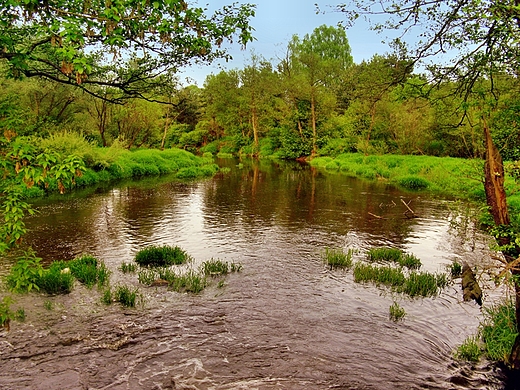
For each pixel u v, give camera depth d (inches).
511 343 268.2
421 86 260.4
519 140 256.2
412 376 249.0
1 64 488.1
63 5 189.5
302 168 1672.0
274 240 553.9
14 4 160.4
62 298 342.6
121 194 916.0
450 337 297.4
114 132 1660.9
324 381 241.8
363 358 266.8
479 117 248.7
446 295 370.3
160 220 667.4
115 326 299.4
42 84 1092.5
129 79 269.4
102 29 174.7
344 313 331.3
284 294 366.6
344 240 557.6
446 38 234.2
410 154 1537.9
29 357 257.6
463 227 628.4
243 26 238.5
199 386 234.5
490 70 232.7
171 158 1584.6
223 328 302.0
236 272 421.7
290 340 287.1
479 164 381.7
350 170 1520.7
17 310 313.6
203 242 538.9
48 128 1059.3
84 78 239.6
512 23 191.0
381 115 1549.0
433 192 993.5
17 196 179.0
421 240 563.2
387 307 344.2
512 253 229.6
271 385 236.5
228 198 904.9
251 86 2374.5
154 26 205.2
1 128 167.5
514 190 243.8
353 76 1729.8
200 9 219.9
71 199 826.2
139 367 251.4
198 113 2795.3
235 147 2591.0
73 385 232.8
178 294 360.2
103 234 565.6
